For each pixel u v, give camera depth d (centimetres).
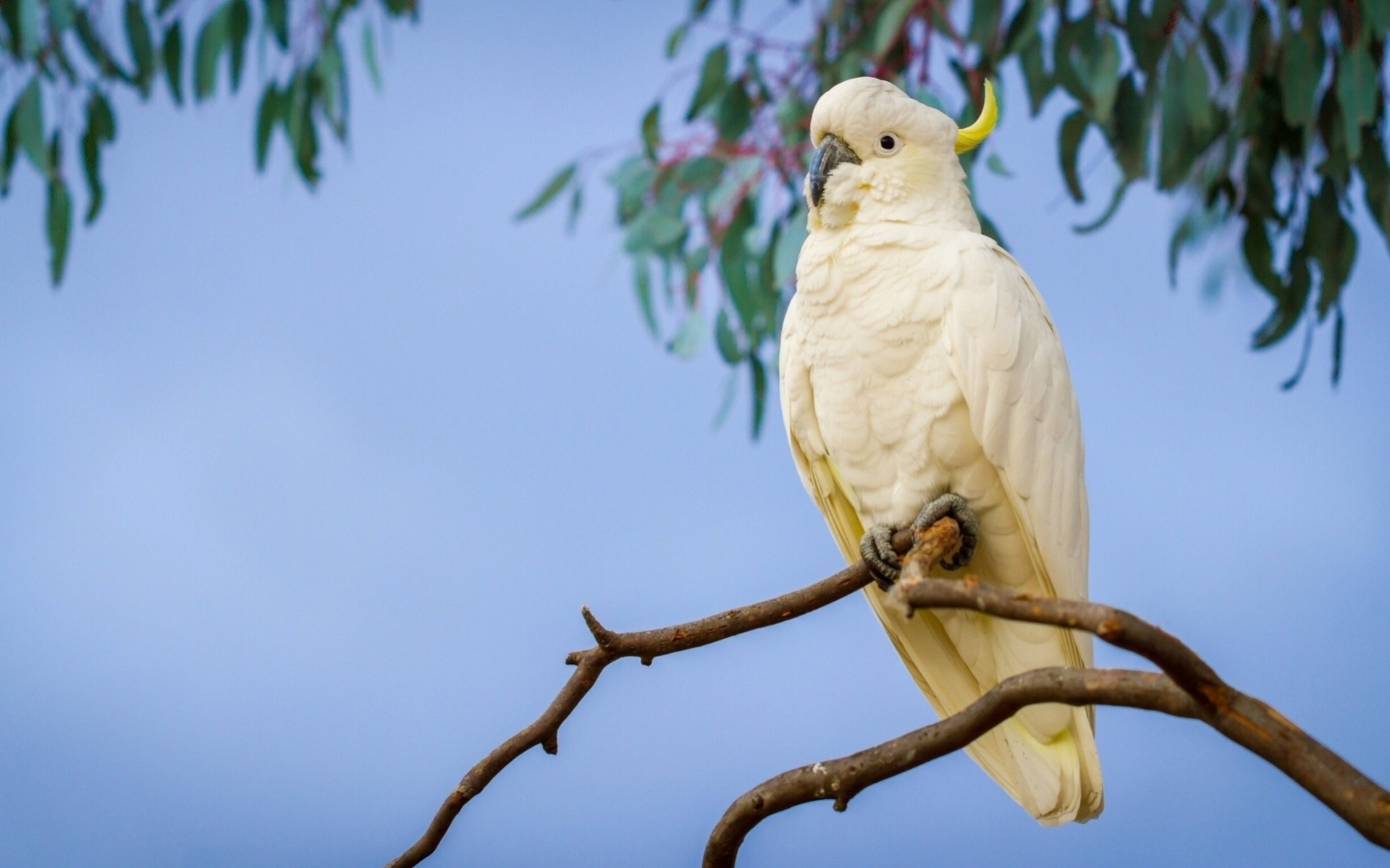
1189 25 1012
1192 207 1125
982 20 1029
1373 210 1072
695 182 1083
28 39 1128
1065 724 702
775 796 559
